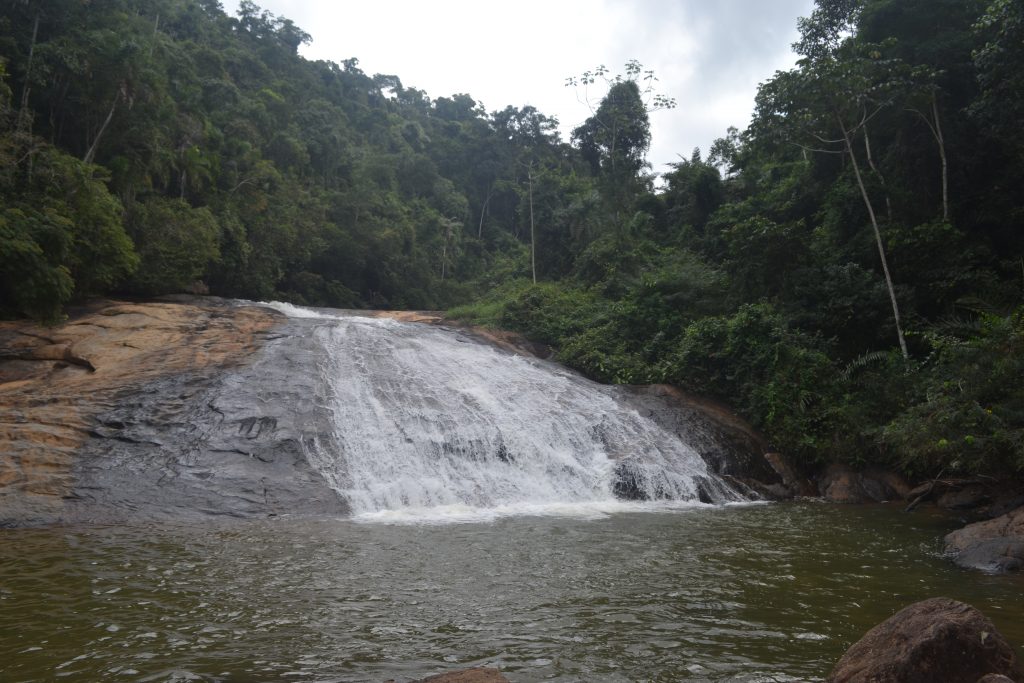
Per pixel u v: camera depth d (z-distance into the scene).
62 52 25.14
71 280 18.19
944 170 22.80
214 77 52.56
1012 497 12.30
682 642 5.71
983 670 4.26
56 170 20.84
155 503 11.12
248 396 14.95
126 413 13.48
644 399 19.64
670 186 45.66
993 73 19.12
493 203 74.50
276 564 8.12
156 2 56.66
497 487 13.71
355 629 5.94
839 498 15.49
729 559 8.78
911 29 25.08
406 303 53.06
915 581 7.72
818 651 5.50
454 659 5.29
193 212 30.34
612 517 12.06
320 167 58.59
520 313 26.20
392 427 14.79
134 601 6.62
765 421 18.53
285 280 43.09
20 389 14.21
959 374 12.77
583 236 39.69
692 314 23.91
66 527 10.04
